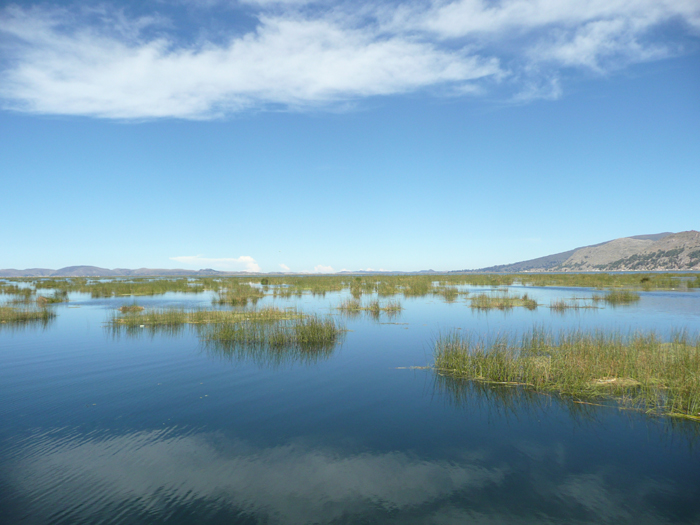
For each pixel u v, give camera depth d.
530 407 9.23
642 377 10.61
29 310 24.27
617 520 5.24
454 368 11.98
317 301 32.72
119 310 25.34
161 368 12.34
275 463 6.70
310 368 12.34
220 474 6.36
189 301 33.25
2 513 5.32
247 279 76.56
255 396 9.87
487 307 28.16
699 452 7.12
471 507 5.52
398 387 10.57
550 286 53.97
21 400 9.55
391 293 40.12
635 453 7.08
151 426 8.13
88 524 5.13
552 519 5.29
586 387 10.33
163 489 5.93
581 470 6.53
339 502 5.63
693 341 14.38
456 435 7.77
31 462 6.68
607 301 31.45
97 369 12.19
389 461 6.78
